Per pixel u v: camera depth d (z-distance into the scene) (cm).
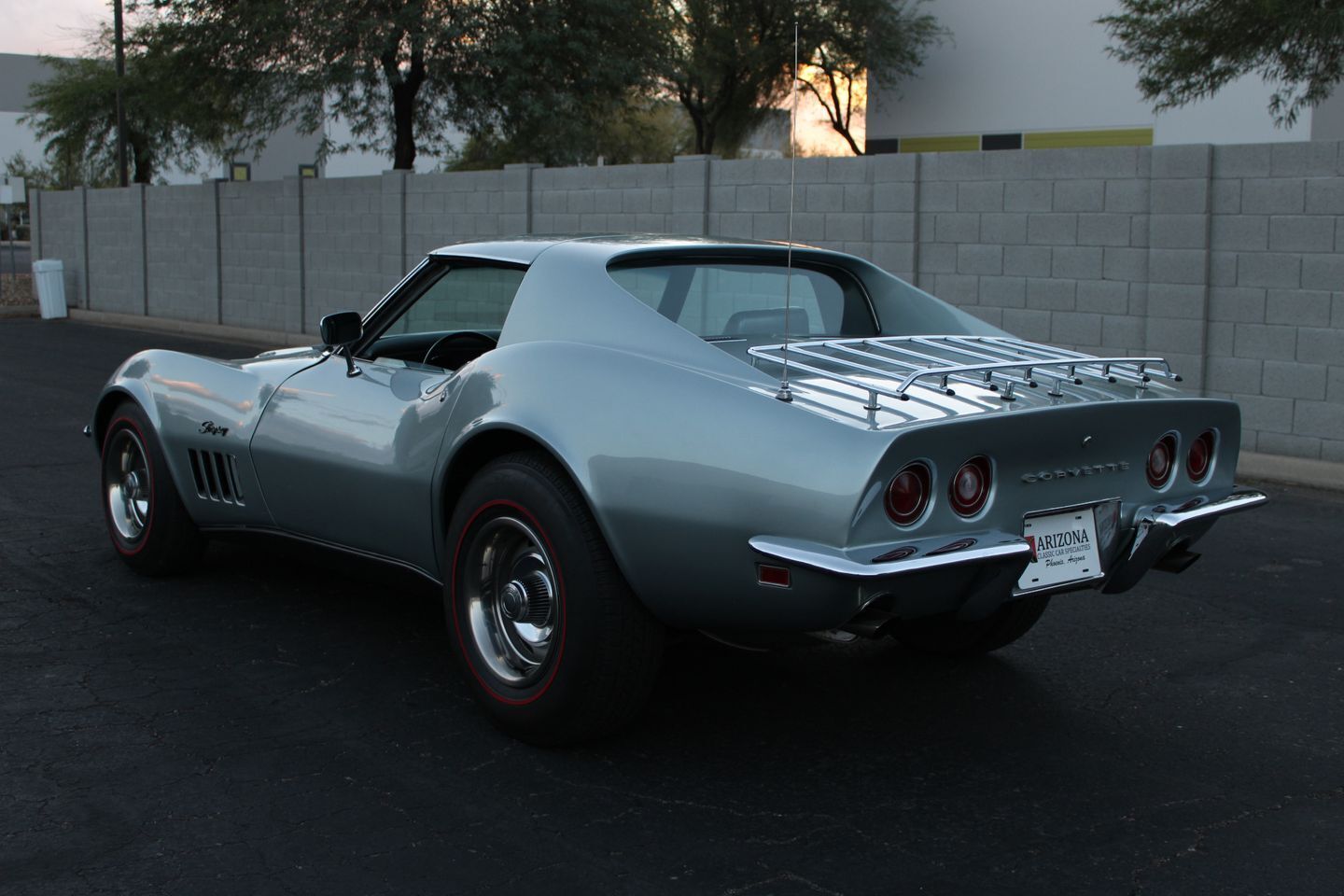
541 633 356
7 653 436
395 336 464
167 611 488
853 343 396
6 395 1159
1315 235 863
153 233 2145
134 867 288
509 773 345
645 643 340
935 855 302
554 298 381
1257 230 892
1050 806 332
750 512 309
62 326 2080
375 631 469
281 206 1852
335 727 376
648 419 329
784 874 291
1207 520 373
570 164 2114
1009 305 1042
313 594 516
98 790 329
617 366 346
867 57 2836
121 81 2481
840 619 308
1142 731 389
